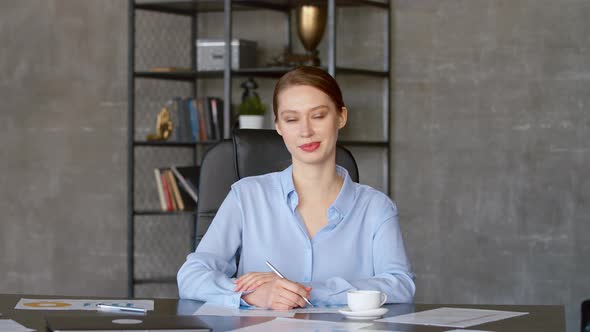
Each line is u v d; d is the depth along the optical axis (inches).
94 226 199.0
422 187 173.8
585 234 163.5
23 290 203.0
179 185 177.9
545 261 166.1
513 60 167.3
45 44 202.1
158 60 195.0
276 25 184.9
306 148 81.1
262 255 83.0
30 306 72.7
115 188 197.3
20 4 203.5
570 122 164.2
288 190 83.5
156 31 195.2
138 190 196.4
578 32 163.5
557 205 165.2
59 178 201.3
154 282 180.2
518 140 167.3
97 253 199.0
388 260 82.4
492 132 168.9
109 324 58.8
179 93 193.8
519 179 167.3
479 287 170.2
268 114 185.0
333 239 82.8
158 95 195.0
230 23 170.1
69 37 200.5
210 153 96.2
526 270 167.2
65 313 68.7
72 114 200.4
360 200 84.4
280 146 95.0
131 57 177.5
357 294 67.3
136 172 196.2
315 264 82.2
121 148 196.9
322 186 83.5
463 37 170.4
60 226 201.3
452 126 171.5
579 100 163.6
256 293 73.5
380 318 66.4
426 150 173.3
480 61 169.5
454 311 70.7
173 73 176.4
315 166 82.8
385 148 175.6
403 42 174.6
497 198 168.7
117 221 197.5
